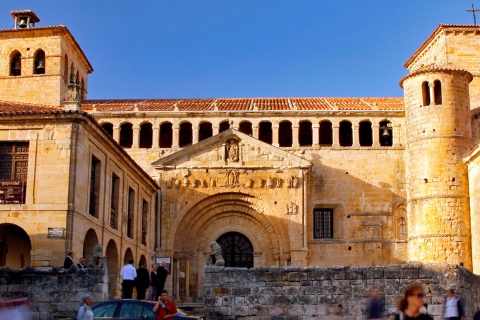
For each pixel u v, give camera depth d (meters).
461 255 49.91
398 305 13.16
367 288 28.89
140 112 56.91
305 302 29.00
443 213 50.59
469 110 52.97
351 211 55.50
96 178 38.81
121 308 24.08
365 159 56.34
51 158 34.75
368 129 59.34
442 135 51.75
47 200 34.25
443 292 28.61
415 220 52.00
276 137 56.75
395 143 56.53
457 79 52.75
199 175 53.78
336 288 29.02
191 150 53.81
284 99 63.00
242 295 29.19
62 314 28.38
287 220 52.69
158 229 53.12
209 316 29.00
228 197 53.62
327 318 28.81
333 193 55.78
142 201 49.56
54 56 57.62
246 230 54.06
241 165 53.56
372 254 54.50
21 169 35.06
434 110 52.22
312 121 57.06
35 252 33.72
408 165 53.94
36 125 35.19
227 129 55.22
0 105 38.69
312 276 29.22
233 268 29.53
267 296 29.12
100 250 30.48
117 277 42.19
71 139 34.91
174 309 23.58
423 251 50.69
